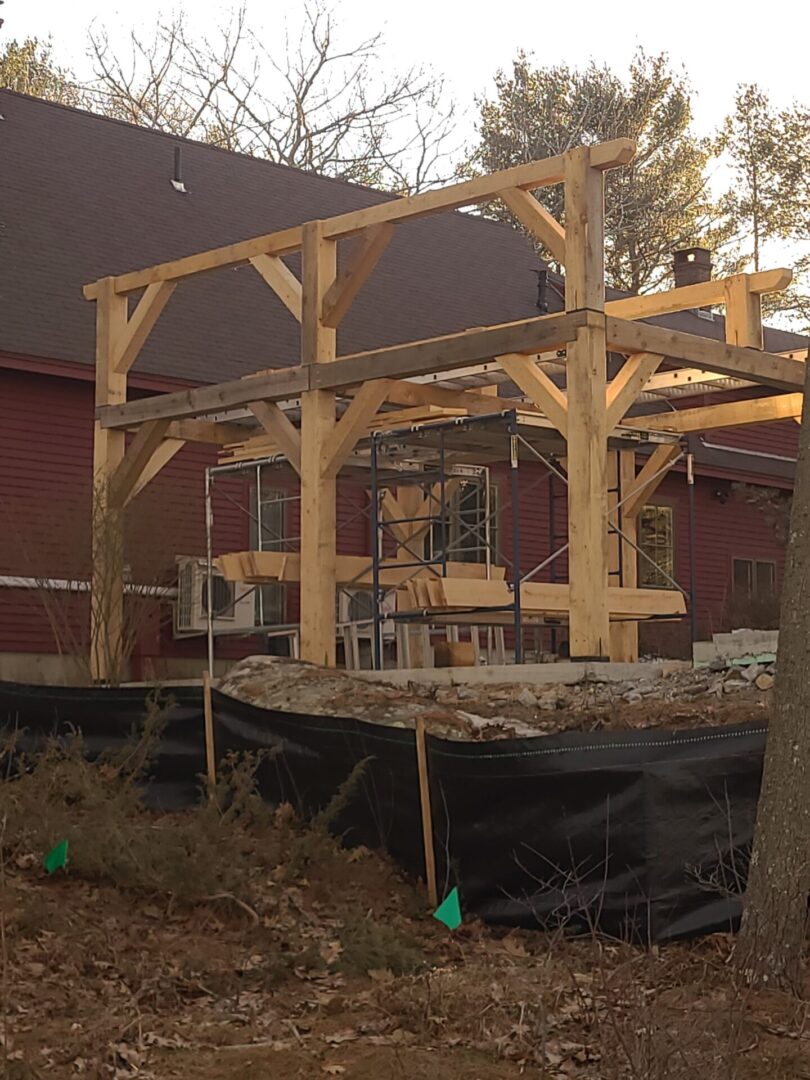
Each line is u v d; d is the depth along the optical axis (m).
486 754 9.10
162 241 21.77
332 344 14.12
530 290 26.52
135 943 8.15
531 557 23.25
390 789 9.84
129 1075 6.36
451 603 13.58
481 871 9.10
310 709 11.55
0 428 18.58
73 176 21.81
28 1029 6.79
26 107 22.34
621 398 12.55
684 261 30.58
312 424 13.94
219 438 17.00
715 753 8.83
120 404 15.86
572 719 10.80
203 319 21.16
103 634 15.33
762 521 27.36
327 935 8.59
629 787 8.70
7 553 17.84
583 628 12.02
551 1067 6.61
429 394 14.74
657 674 12.45
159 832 9.38
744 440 27.20
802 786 7.85
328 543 13.83
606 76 43.84
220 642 19.95
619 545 17.27
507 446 15.13
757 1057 6.68
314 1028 7.12
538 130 43.03
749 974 7.47
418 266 25.08
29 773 11.38
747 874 8.73
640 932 8.53
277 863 9.68
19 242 20.08
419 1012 7.27
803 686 7.90
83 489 17.97
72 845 9.02
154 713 10.77
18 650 18.02
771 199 42.75
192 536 19.41
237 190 23.81
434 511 17.44
